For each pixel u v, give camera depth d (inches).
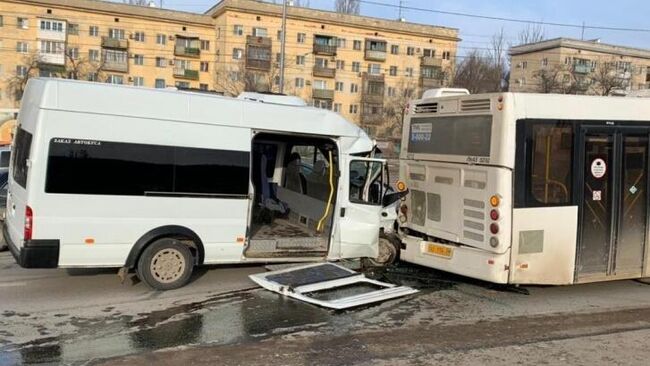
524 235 291.1
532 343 231.9
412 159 349.7
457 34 2965.1
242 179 311.3
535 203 291.9
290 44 2630.4
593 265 308.7
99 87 278.8
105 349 213.2
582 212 303.6
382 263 373.1
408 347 224.2
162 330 236.8
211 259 308.8
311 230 380.8
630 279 346.9
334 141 343.6
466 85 2610.7
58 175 269.4
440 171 326.3
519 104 287.7
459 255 310.3
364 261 371.9
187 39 2628.0
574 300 305.0
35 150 265.6
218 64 2583.7
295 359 208.4
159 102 291.6
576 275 304.3
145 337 227.8
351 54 2773.1
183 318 253.6
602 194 309.3
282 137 398.3
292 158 422.9
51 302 271.3
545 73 2844.5
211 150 303.4
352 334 238.8
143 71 2561.5
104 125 278.8
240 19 2519.7
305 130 331.9
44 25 2358.5
